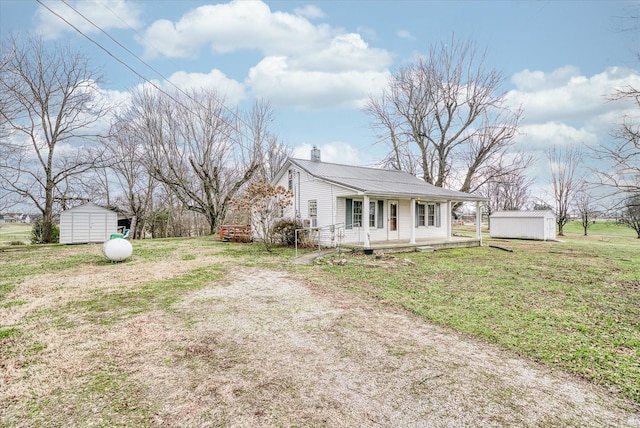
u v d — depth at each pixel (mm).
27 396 3180
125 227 25562
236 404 3070
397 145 30125
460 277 8766
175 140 24656
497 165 26719
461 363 3916
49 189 19156
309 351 4227
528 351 4246
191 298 6672
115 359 3957
